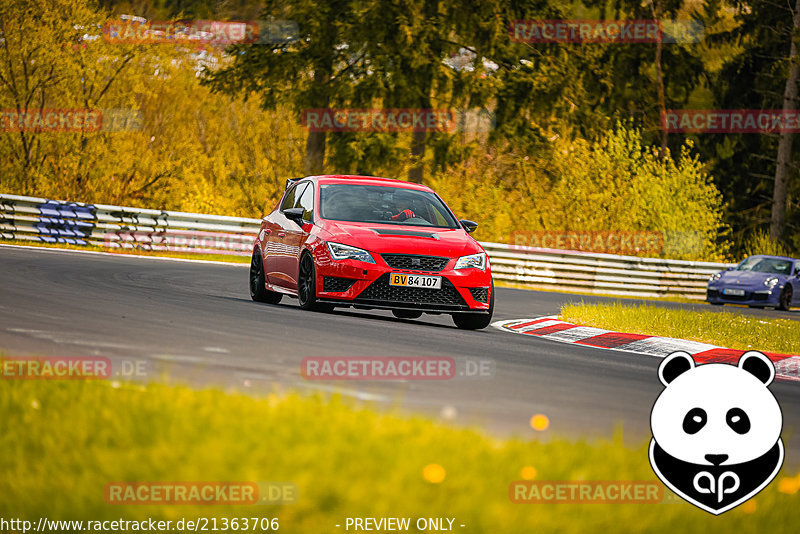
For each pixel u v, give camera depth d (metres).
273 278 51.41
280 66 120.75
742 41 196.88
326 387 26.00
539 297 85.69
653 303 94.38
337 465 16.98
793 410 30.00
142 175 136.75
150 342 31.94
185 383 24.20
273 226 52.50
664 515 16.27
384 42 117.19
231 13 139.75
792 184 188.38
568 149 140.50
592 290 115.00
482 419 23.23
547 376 31.91
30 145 129.50
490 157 141.88
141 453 17.38
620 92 185.38
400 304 44.78
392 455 17.73
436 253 45.38
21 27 124.50
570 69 128.12
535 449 19.36
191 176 138.38
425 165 129.62
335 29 120.25
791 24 192.75
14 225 88.94
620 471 18.44
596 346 46.91
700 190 144.88
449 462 17.55
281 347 32.94
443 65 121.06
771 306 107.06
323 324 41.34
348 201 49.22
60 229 91.69
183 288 57.47
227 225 102.38
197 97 145.62
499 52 125.56
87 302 43.03
